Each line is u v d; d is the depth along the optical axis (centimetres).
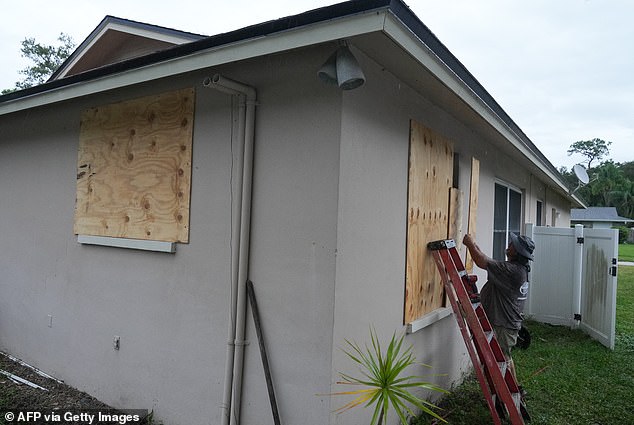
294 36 218
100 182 383
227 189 298
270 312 272
